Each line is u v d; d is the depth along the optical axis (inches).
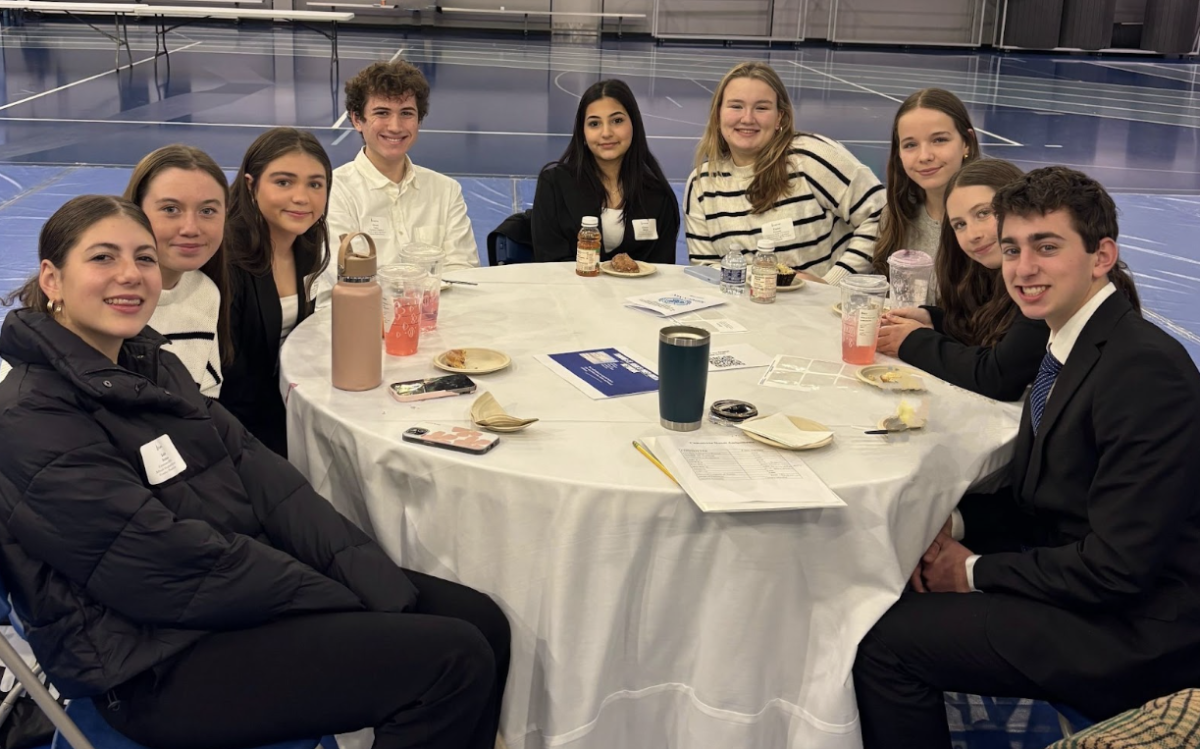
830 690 71.8
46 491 61.3
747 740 72.5
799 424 77.7
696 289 117.6
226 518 70.8
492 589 72.7
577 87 528.4
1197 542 70.7
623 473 70.1
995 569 74.9
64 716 64.8
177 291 91.7
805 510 68.6
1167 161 396.2
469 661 66.6
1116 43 876.6
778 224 138.3
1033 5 813.2
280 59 593.9
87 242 66.4
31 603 62.8
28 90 449.1
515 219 158.2
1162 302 225.1
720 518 68.3
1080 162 385.1
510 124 412.8
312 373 87.7
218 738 64.3
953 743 92.8
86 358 64.6
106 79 490.9
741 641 70.4
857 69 669.9
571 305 109.7
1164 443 69.1
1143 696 69.7
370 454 74.9
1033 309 77.2
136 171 88.0
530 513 69.6
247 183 103.9
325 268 112.8
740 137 136.1
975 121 471.8
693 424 77.2
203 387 93.1
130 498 62.6
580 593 69.6
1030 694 72.0
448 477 71.7
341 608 67.7
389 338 92.4
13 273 206.8
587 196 147.1
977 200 94.6
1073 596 71.0
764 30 801.6
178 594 63.6
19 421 62.2
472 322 102.7
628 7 795.4
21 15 722.2
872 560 70.5
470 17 786.8
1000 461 80.8
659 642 71.6
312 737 65.6
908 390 86.9
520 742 73.7
